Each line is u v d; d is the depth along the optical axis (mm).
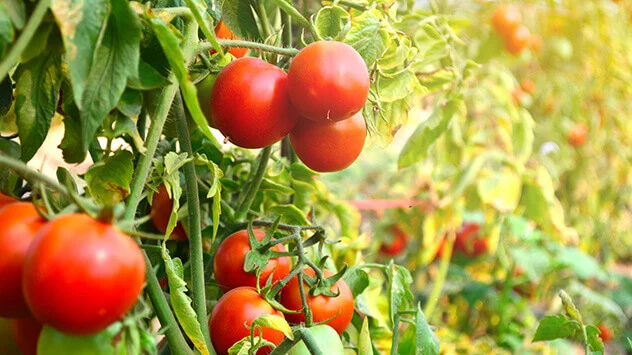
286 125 720
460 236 1902
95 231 521
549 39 2203
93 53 560
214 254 850
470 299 1871
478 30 1734
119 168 671
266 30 813
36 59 628
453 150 1614
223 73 715
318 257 833
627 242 2559
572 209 2301
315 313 765
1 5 556
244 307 731
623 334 2197
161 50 671
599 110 2303
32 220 549
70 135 667
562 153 2266
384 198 1951
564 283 2076
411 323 884
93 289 510
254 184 848
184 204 810
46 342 547
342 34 729
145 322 725
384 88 808
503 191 1559
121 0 567
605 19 2189
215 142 596
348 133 736
